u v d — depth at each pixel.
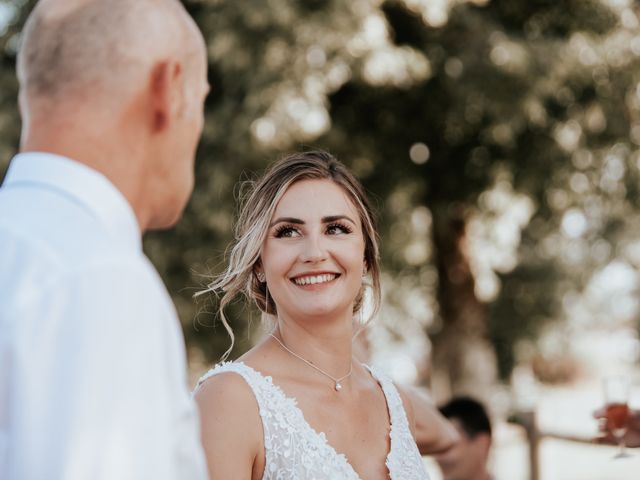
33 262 1.05
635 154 7.34
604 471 7.16
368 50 6.15
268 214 2.16
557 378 11.91
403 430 2.26
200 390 2.04
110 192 1.16
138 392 1.02
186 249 6.65
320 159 2.23
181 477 1.10
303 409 2.08
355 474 2.05
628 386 2.96
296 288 2.13
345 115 7.14
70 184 1.14
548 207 7.80
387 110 7.18
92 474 0.98
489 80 6.39
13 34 6.68
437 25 6.55
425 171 7.73
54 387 1.00
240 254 2.22
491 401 8.52
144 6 1.19
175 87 1.21
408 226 8.27
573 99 7.01
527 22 6.92
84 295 1.03
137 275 1.08
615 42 6.81
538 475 4.09
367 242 2.33
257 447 1.99
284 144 6.13
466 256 8.38
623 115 7.10
